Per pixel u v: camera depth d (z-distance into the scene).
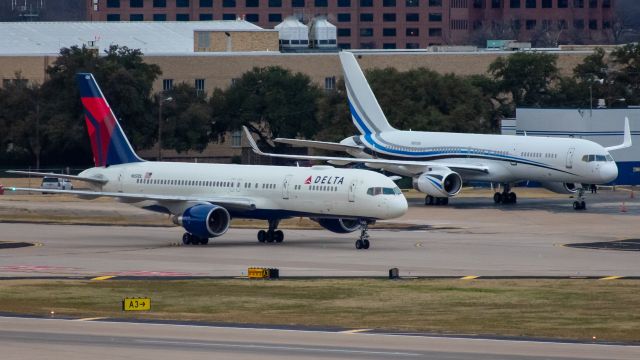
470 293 191.88
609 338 150.12
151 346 141.75
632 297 187.00
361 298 187.12
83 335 149.62
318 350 140.00
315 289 197.00
